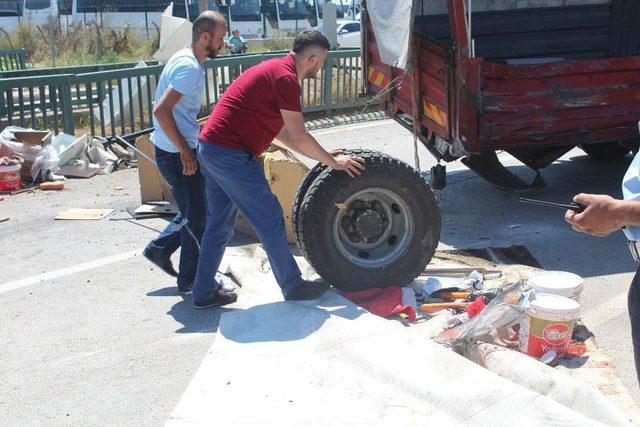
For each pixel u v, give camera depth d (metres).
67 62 23.78
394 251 5.13
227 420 3.64
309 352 4.25
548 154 7.68
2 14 29.58
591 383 3.94
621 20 9.52
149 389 4.23
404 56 6.62
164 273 6.02
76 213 7.75
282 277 4.84
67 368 4.49
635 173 2.47
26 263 6.37
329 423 3.57
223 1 29.97
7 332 5.02
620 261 5.98
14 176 8.78
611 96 6.90
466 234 6.82
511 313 4.25
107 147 10.34
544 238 6.59
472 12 9.11
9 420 3.96
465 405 3.55
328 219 4.92
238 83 4.71
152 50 26.88
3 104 10.03
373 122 13.27
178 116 5.22
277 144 6.48
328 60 13.37
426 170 9.45
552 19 9.40
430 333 4.52
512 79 6.59
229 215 5.01
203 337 4.84
